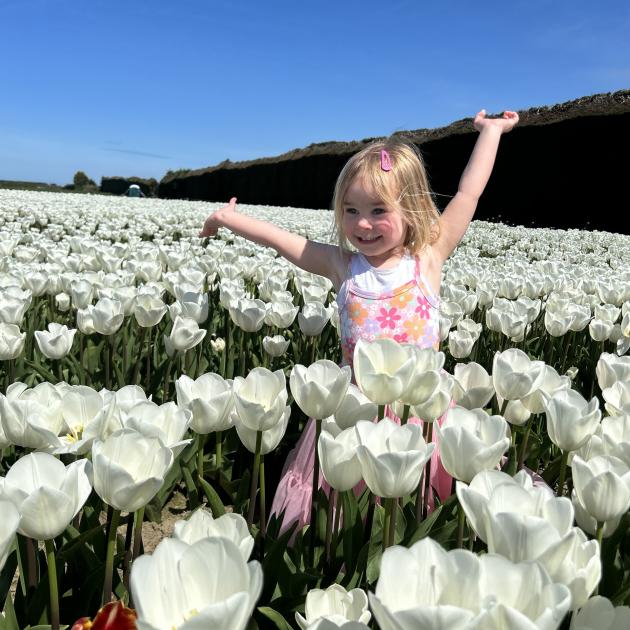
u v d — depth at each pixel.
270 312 3.95
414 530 2.16
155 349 4.24
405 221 3.39
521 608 1.16
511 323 4.16
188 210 19.03
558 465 3.20
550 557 1.29
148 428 1.79
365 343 2.17
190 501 3.07
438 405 2.28
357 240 3.41
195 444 3.16
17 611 1.89
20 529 1.48
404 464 1.60
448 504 2.16
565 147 25.19
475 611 1.16
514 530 1.30
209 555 1.18
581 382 4.72
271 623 1.91
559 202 25.48
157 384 3.81
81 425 2.07
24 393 2.08
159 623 1.17
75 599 1.88
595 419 2.05
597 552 1.42
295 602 1.86
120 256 7.36
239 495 2.73
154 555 1.17
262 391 2.13
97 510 2.22
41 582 1.81
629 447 1.95
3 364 3.88
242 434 2.19
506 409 2.57
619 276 7.57
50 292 4.95
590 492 1.67
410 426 1.74
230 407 2.18
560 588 1.11
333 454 1.85
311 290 4.78
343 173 3.39
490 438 1.89
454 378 2.61
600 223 24.08
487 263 8.74
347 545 2.10
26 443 1.96
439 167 29.73
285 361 4.54
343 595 1.62
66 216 13.66
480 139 3.97
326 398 2.04
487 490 1.53
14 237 7.86
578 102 25.97
